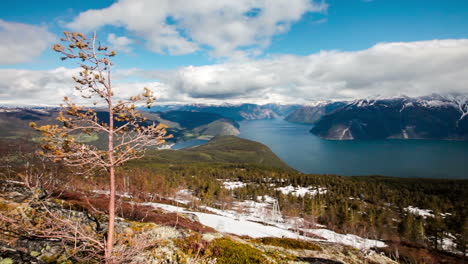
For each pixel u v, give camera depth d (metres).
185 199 94.56
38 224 9.93
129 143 6.96
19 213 10.07
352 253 19.25
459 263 47.69
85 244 7.13
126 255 8.00
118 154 6.91
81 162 6.65
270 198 118.94
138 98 7.20
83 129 6.66
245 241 16.06
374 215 73.38
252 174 178.50
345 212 74.12
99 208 17.64
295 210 86.69
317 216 80.44
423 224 67.62
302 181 156.88
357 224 72.12
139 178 75.06
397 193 125.75
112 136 6.95
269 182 167.38
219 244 12.53
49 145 6.21
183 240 12.40
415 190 139.38
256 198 114.50
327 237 60.12
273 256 13.02
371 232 67.06
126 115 7.16
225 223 52.94
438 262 47.78
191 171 186.88
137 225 13.81
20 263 7.70
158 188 81.38
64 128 6.26
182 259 10.54
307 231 62.38
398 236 65.00
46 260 8.30
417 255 50.44
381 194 125.38
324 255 17.00
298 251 16.61
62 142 6.27
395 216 85.88
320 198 104.56
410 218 64.56
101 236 11.13
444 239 63.66
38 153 6.50
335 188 137.00
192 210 63.94
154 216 21.88
